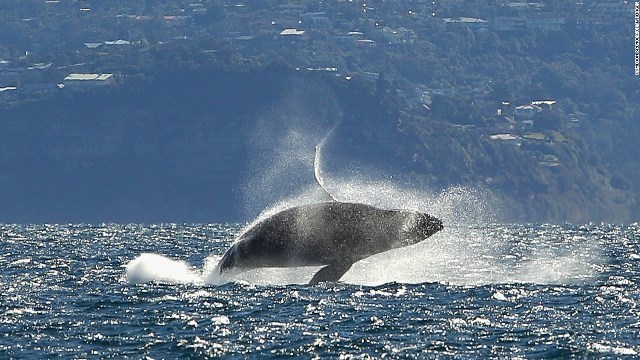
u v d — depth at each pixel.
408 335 152.38
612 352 142.25
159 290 192.12
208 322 160.50
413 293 189.62
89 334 152.12
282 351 142.00
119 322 161.00
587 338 150.88
